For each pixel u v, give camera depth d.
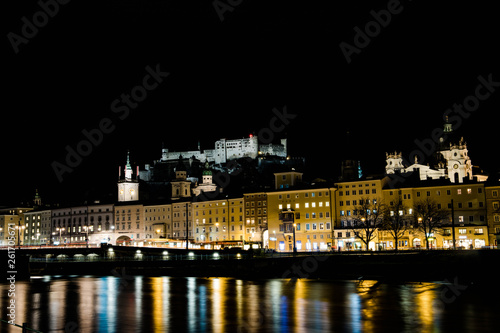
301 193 183.12
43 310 63.84
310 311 61.78
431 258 106.69
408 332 49.56
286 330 50.75
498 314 58.62
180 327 52.53
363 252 121.50
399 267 110.00
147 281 106.75
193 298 74.81
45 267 131.12
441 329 50.78
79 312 62.16
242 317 58.06
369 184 175.25
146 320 56.56
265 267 119.81
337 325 53.03
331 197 178.00
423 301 69.12
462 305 65.31
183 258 135.62
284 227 182.25
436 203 163.50
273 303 68.81
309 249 178.25
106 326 53.25
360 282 97.88
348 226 173.38
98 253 145.88
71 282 104.25
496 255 98.94
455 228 156.88
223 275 121.25
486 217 156.00
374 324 53.38
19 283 101.06
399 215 162.88
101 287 92.38
